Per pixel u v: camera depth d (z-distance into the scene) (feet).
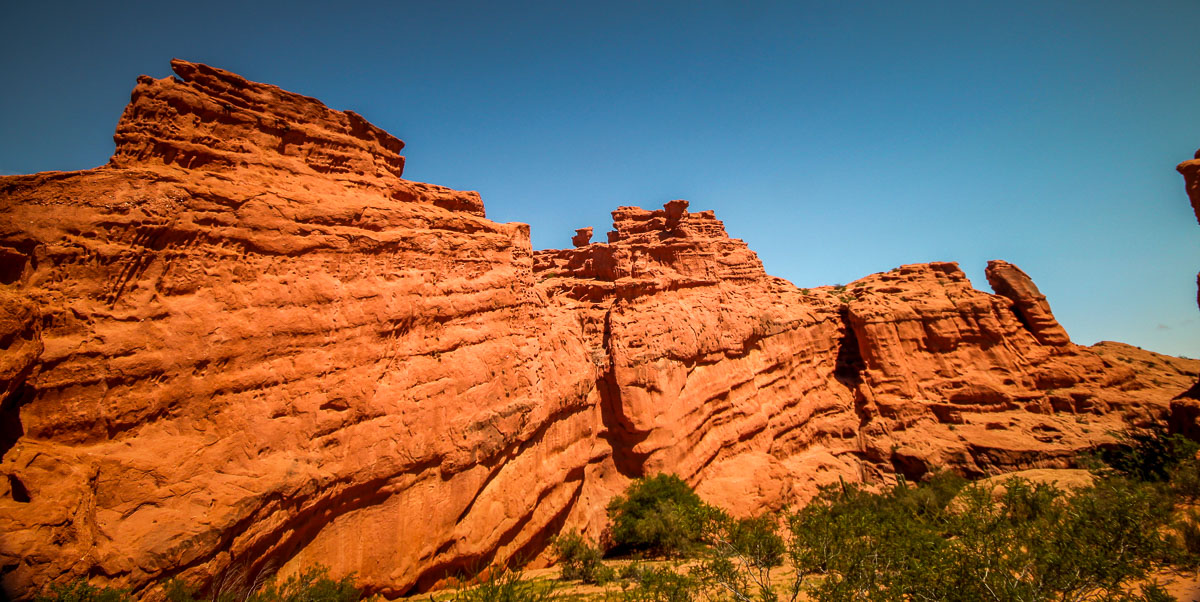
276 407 53.98
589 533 89.10
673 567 70.59
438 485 63.16
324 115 75.51
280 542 49.49
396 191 79.77
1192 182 95.86
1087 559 40.65
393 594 55.72
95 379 44.68
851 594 42.78
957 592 39.22
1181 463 89.56
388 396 62.69
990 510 52.60
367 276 67.51
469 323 78.54
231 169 62.39
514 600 48.29
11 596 34.47
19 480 38.60
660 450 102.78
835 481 125.08
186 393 49.16
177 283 52.31
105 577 38.45
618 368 105.40
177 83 62.08
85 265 47.50
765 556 58.95
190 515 44.04
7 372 38.24
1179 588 45.78
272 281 58.75
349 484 55.72
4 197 47.39
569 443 90.22
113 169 52.90
